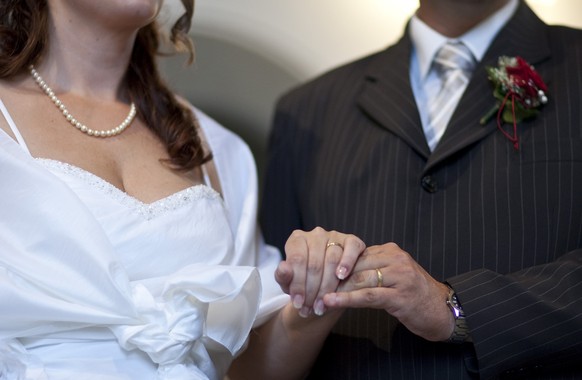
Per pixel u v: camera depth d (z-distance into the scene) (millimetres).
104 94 2447
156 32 2598
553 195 2332
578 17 4207
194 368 2104
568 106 2432
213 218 2338
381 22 4578
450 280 2215
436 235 2379
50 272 2025
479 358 2146
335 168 2609
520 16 2660
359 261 2125
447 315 2164
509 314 2152
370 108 2633
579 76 2479
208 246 2275
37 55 2324
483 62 2568
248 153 2762
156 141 2451
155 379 2062
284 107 2877
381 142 2551
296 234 2164
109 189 2166
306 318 2326
